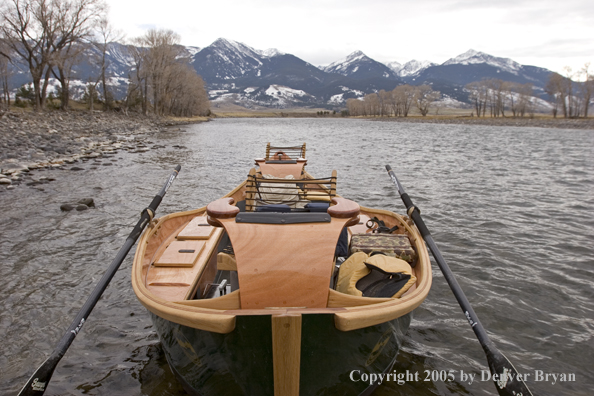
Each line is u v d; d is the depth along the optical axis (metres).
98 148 24.69
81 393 4.17
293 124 91.00
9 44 49.25
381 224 6.23
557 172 18.02
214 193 13.30
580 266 7.29
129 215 10.31
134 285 4.18
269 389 3.55
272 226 4.16
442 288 6.46
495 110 127.69
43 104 53.66
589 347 4.98
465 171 18.22
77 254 7.70
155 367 4.58
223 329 3.24
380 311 3.43
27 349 4.86
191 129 56.06
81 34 53.62
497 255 7.79
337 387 3.74
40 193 12.41
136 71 77.12
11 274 6.81
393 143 35.06
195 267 4.98
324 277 3.77
